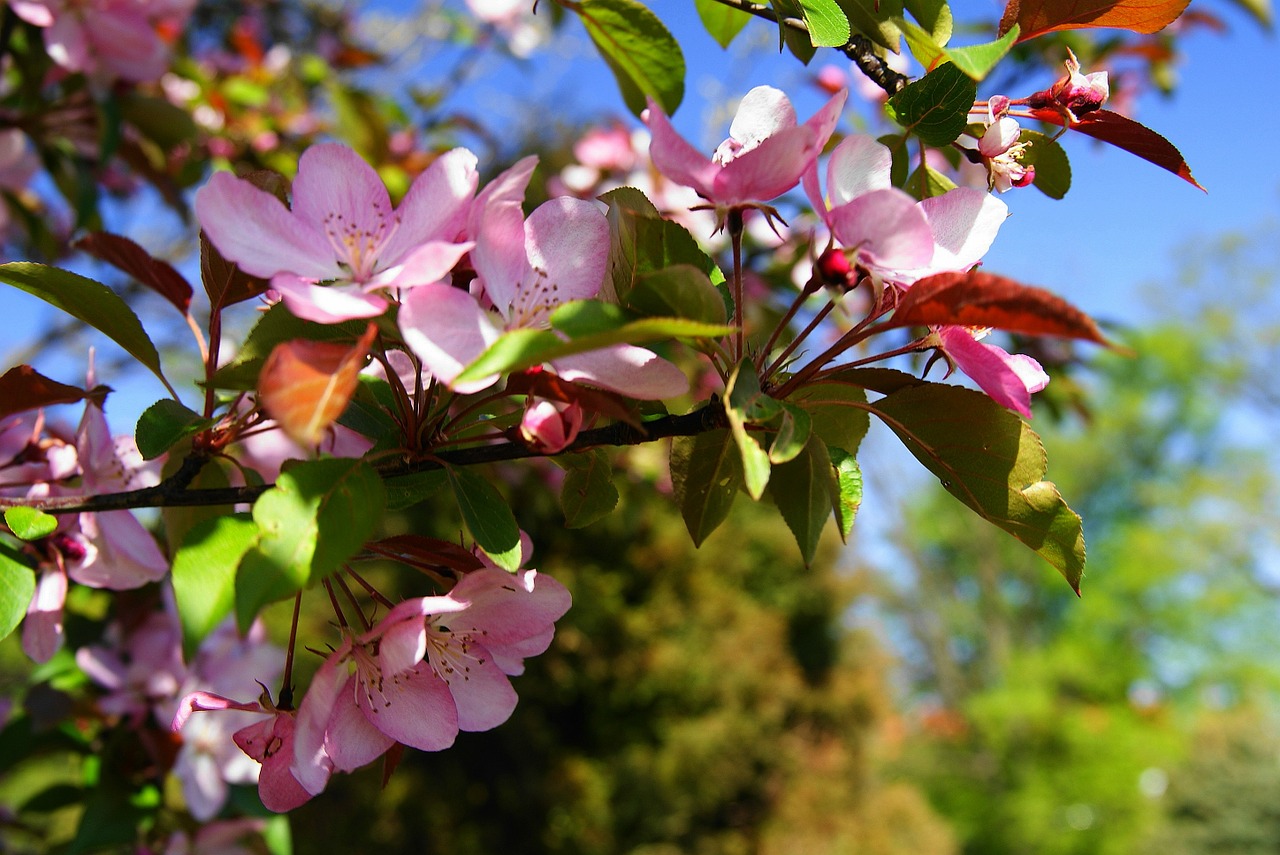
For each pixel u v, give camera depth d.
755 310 0.66
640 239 0.23
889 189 0.22
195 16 1.03
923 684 5.51
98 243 0.28
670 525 2.15
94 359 0.33
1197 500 4.82
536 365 0.23
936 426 0.26
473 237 0.23
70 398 0.30
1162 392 5.03
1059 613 5.16
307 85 0.87
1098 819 3.66
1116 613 4.61
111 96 0.56
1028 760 3.87
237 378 0.24
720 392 0.25
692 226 0.76
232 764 0.47
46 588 0.32
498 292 0.24
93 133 0.62
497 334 0.23
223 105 0.79
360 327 0.24
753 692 2.14
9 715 0.48
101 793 0.46
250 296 0.27
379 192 0.24
